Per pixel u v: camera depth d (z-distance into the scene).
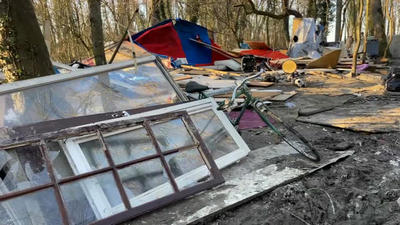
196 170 2.91
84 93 3.39
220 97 6.71
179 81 9.37
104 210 2.34
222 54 10.71
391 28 15.98
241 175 3.05
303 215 2.44
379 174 3.04
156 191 2.59
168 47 9.64
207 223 2.40
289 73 9.67
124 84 3.72
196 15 19.59
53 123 2.81
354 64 10.20
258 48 16.83
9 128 2.62
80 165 2.54
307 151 3.61
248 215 2.47
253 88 8.66
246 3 18.31
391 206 2.47
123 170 2.64
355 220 2.38
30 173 2.37
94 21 6.54
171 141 3.07
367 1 10.82
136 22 17.33
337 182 2.91
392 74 6.92
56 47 17.31
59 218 2.20
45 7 15.52
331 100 6.65
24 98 3.03
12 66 3.90
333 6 25.53
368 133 4.20
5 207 2.13
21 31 3.85
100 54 6.68
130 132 2.94
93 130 2.74
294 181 2.92
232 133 3.52
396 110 5.23
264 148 3.79
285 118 5.29
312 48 15.95
